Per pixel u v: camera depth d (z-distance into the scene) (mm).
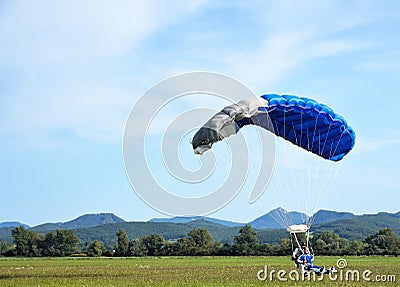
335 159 35344
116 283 34969
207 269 59156
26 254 165125
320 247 125688
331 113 32250
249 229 147500
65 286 32594
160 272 52250
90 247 153750
